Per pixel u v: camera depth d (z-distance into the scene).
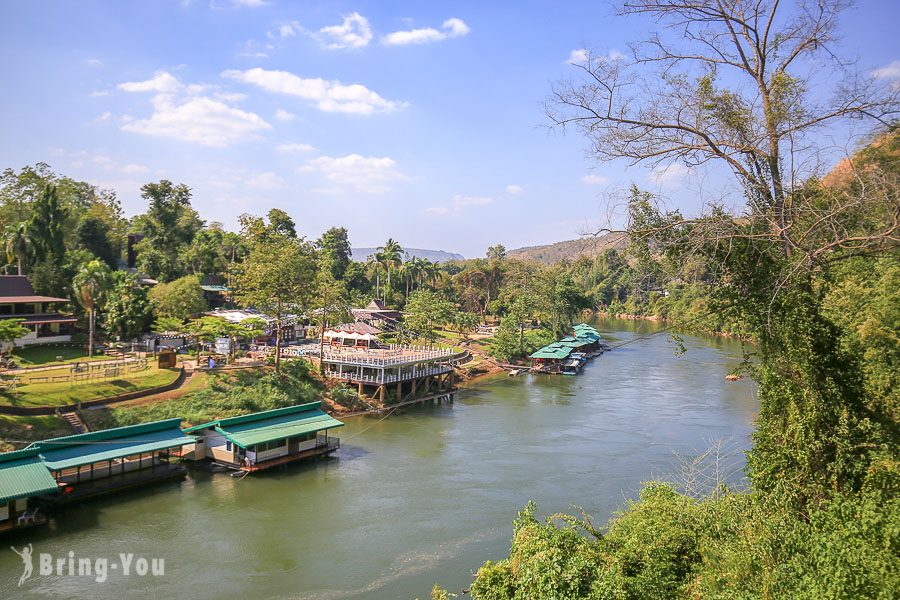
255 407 55.91
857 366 19.28
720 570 18.23
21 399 46.94
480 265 177.50
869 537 15.88
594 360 110.94
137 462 43.78
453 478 44.91
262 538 34.53
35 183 98.75
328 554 32.81
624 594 17.78
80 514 36.94
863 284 31.95
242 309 95.62
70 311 79.56
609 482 43.50
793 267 17.66
